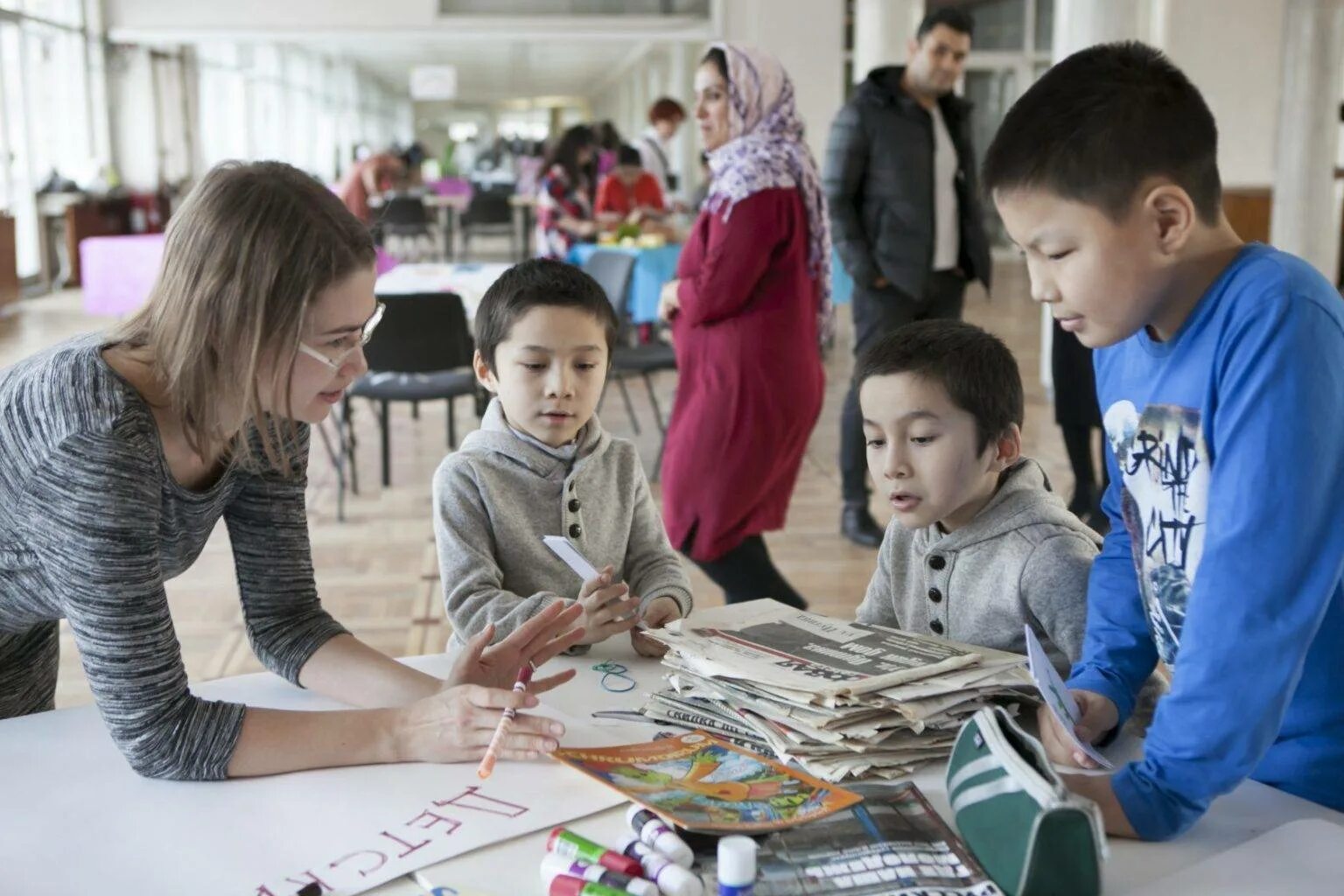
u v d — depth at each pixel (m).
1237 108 9.34
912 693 1.14
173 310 1.10
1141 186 0.98
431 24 10.98
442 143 34.09
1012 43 14.62
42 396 1.12
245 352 1.09
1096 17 5.59
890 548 1.63
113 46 12.43
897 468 1.47
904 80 3.84
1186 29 9.21
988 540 1.49
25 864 1.00
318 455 5.37
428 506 4.55
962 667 1.21
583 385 1.70
